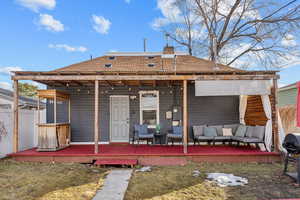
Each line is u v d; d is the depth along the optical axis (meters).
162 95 9.11
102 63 10.17
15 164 6.38
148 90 9.12
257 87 6.68
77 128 8.98
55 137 7.20
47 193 4.18
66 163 6.59
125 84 8.74
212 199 3.88
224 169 5.89
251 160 6.65
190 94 9.09
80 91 9.06
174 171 5.75
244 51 15.42
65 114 9.02
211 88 6.69
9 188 4.45
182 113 9.03
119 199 3.91
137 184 4.72
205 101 9.08
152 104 9.11
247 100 8.64
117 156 6.64
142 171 5.79
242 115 8.89
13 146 6.88
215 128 8.59
